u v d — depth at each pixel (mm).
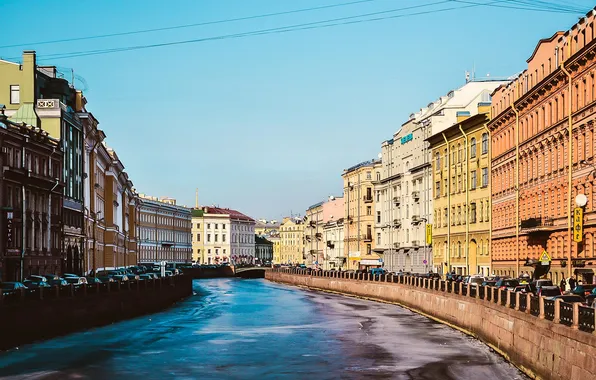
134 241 165000
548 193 68625
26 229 70438
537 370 34312
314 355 44938
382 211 140750
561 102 65312
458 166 100062
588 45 56594
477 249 93312
